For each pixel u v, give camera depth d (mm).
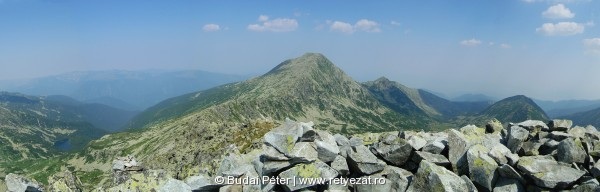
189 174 37812
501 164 21328
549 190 19984
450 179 20344
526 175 20797
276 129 25062
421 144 23672
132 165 48250
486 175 20969
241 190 23172
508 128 26172
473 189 20578
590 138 24109
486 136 26156
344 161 22953
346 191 22188
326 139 24000
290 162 22141
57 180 42469
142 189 26000
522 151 23562
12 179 23391
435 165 21266
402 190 21484
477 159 21484
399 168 23016
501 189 20594
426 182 20688
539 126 25281
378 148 24297
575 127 25000
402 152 23188
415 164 23078
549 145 23188
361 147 23578
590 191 19125
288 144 22828
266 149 22906
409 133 27906
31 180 24547
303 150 22375
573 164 21188
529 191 20656
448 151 23391
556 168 20578
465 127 27922
